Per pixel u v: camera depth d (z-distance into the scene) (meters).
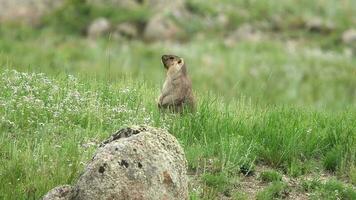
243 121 31.77
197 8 120.31
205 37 111.12
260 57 100.06
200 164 28.14
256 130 31.19
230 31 116.44
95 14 114.44
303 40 116.38
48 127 28.73
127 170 20.92
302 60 101.19
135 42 106.81
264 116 32.47
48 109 30.56
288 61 99.19
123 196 20.67
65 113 30.75
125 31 110.06
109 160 20.91
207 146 29.02
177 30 111.44
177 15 115.75
